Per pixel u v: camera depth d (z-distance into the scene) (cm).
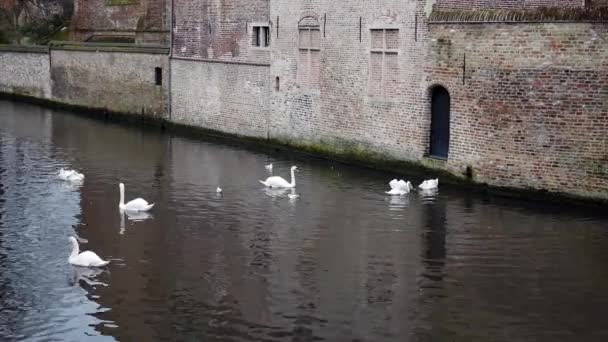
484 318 1180
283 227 1638
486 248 1488
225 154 2489
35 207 1808
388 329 1144
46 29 4581
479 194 1906
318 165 2294
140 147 2617
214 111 2911
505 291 1280
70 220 1703
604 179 1736
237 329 1145
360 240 1545
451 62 1975
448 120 2050
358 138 2284
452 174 2009
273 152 2534
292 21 2478
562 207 1775
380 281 1325
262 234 1589
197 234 1592
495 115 1889
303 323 1165
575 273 1356
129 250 1493
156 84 3180
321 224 1658
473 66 1923
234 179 2092
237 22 2748
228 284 1314
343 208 1783
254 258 1443
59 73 3722
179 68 3069
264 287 1300
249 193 1931
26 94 3962
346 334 1127
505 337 1119
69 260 1417
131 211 1772
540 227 1616
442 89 2047
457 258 1435
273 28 2562
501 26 1850
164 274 1362
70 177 2075
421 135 2086
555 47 1767
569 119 1767
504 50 1853
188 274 1362
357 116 2277
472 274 1355
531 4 1878
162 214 1744
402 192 1906
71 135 2864
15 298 1262
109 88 3422
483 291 1280
